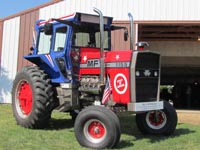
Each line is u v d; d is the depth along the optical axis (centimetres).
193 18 1501
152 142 771
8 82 1585
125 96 747
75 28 853
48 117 884
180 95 2459
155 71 786
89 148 703
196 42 2038
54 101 883
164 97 2497
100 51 798
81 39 862
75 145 725
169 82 2661
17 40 1584
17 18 1588
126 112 756
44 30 884
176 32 1884
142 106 744
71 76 846
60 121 1027
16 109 935
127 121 1043
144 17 1514
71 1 1554
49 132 851
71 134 830
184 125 1032
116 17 1523
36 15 1572
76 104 845
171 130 846
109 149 695
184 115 1397
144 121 855
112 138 691
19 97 939
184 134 870
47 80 880
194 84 2531
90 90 812
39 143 729
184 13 1506
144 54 761
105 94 776
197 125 1049
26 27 1579
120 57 759
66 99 857
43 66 919
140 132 881
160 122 855
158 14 1511
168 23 1509
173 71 2562
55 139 773
